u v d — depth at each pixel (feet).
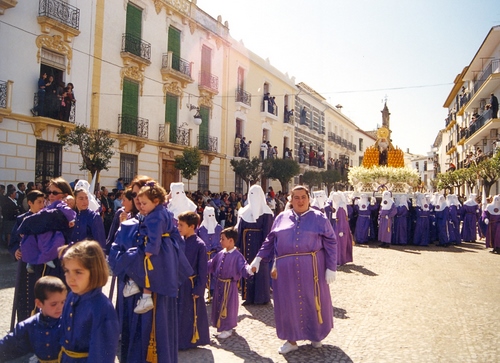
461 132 122.93
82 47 51.67
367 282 28.76
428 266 35.63
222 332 17.76
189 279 16.21
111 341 9.03
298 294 15.74
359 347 16.49
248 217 23.91
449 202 52.95
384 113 75.25
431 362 15.01
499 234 44.93
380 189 57.62
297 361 15.08
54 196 16.93
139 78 60.39
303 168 115.14
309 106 123.85
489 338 17.58
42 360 9.93
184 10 69.77
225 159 81.76
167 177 66.74
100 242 16.96
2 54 42.80
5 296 22.98
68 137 44.57
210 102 76.79
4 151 43.01
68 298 9.59
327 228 16.15
